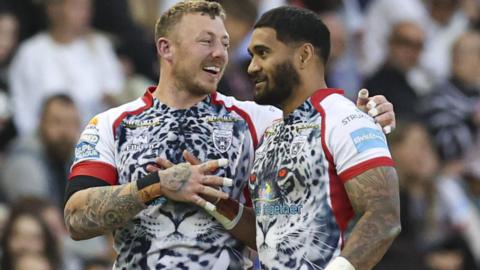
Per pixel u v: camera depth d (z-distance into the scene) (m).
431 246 24.70
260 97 14.11
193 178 13.90
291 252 13.73
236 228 14.25
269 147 14.16
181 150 14.32
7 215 22.45
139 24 29.58
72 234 14.32
